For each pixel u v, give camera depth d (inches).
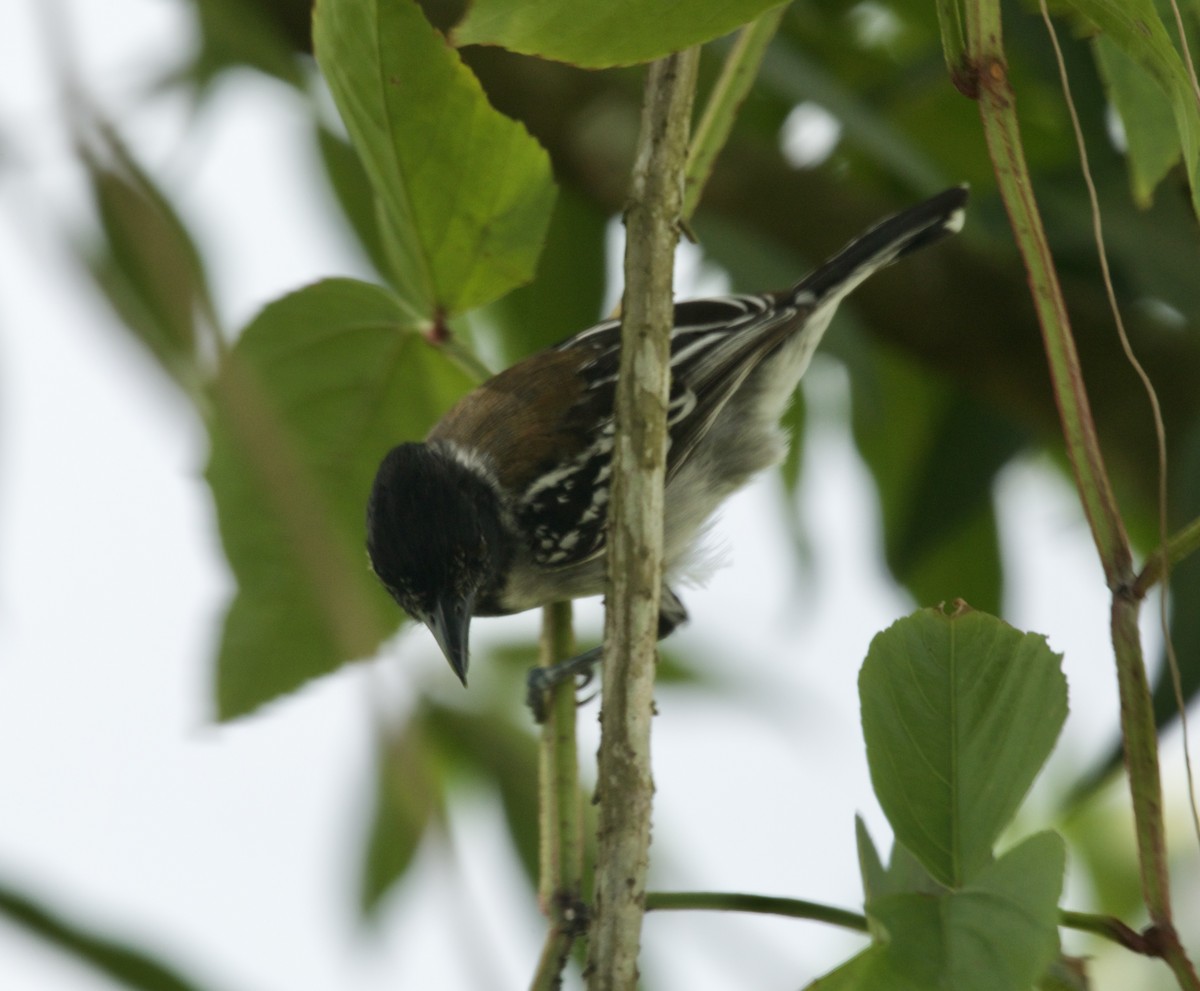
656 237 175.5
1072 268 349.1
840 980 145.5
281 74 327.3
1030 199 156.8
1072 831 387.2
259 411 108.7
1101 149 316.5
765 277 365.7
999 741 155.9
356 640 103.9
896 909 149.0
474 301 247.6
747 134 382.0
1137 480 374.9
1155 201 314.7
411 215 232.7
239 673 247.8
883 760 157.8
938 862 154.1
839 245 379.2
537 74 376.8
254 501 230.7
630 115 377.7
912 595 395.2
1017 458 387.2
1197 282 312.7
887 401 400.5
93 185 107.8
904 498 389.1
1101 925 150.9
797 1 367.2
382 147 221.6
